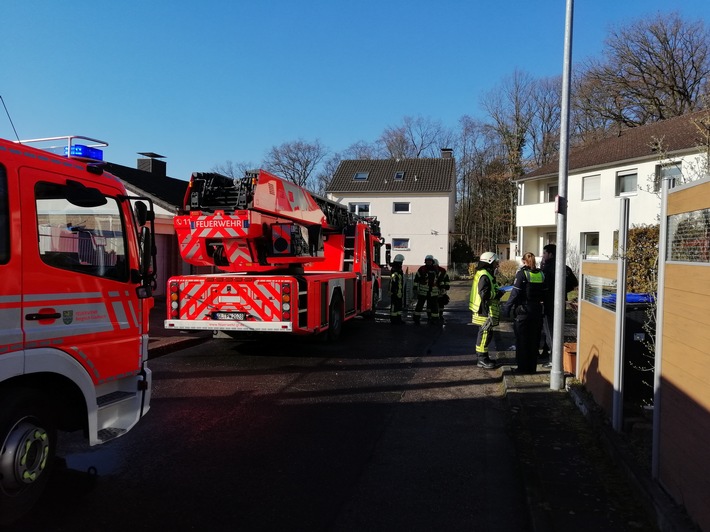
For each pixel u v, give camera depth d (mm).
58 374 3549
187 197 9000
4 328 3172
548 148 49375
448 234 37969
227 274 9586
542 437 4895
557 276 6656
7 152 3279
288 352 9625
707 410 2775
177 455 4629
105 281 4023
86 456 4562
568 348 7641
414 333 12297
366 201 37531
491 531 3400
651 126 24859
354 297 12195
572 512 3418
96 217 3996
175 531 3311
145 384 4410
